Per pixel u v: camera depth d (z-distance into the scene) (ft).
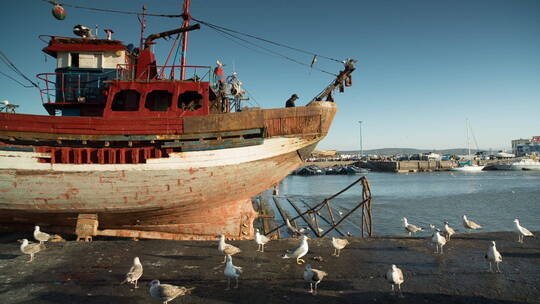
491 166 385.50
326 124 38.65
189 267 24.70
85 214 35.60
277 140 37.88
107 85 38.01
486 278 21.65
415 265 24.47
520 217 102.73
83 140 34.09
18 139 33.22
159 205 36.37
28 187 33.58
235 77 47.03
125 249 29.50
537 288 19.86
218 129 35.99
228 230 41.83
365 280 21.72
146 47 45.21
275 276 22.67
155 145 35.68
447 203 133.90
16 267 24.86
